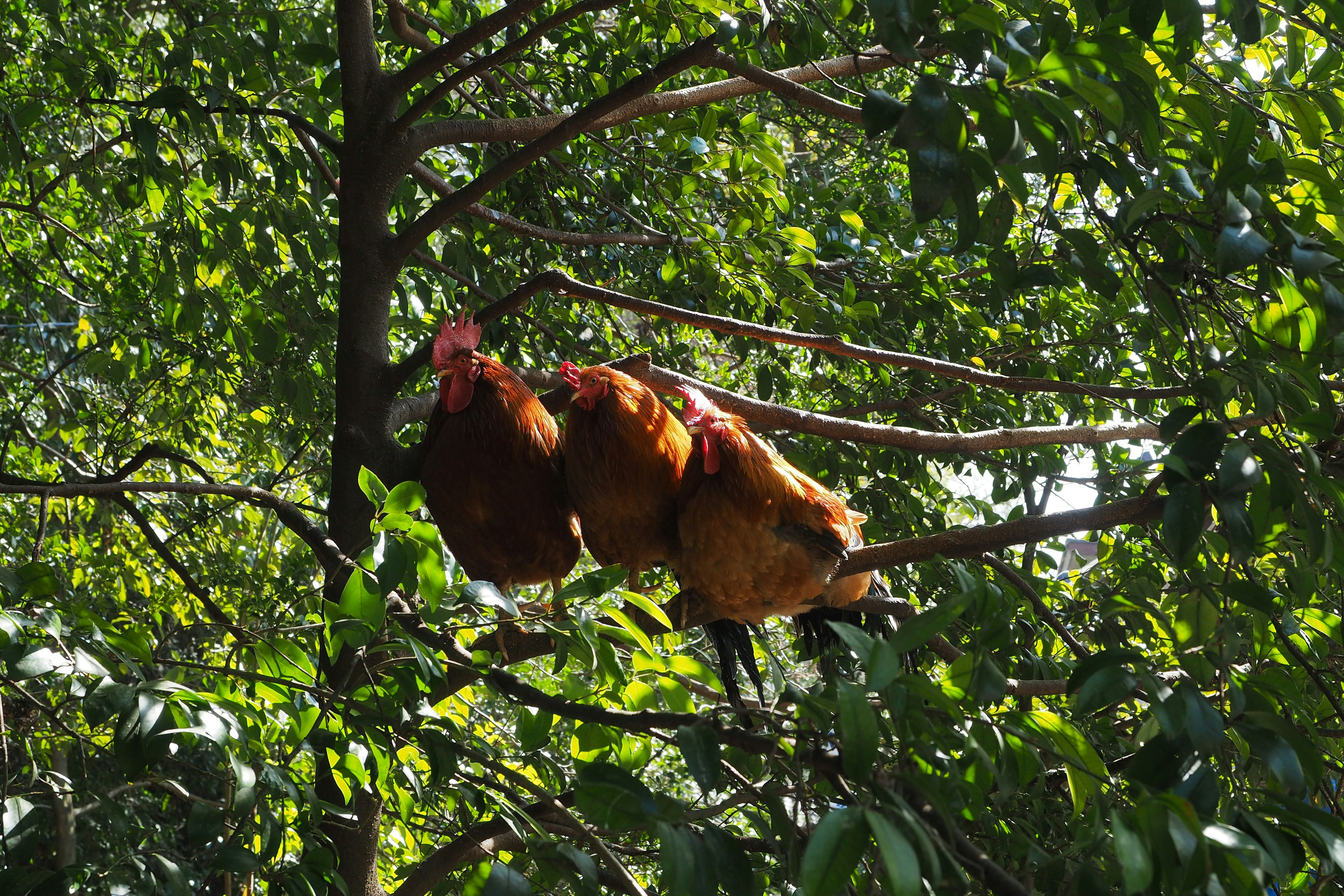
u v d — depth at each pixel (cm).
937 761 152
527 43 336
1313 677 222
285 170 378
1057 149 171
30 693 276
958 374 305
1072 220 378
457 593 219
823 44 300
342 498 341
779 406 359
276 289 432
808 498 290
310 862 206
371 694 255
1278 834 150
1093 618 386
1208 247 212
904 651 152
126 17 651
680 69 307
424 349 355
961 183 164
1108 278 215
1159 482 242
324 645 281
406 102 475
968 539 270
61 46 383
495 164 459
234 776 196
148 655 210
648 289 521
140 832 391
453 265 471
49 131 589
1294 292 198
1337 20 237
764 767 267
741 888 156
